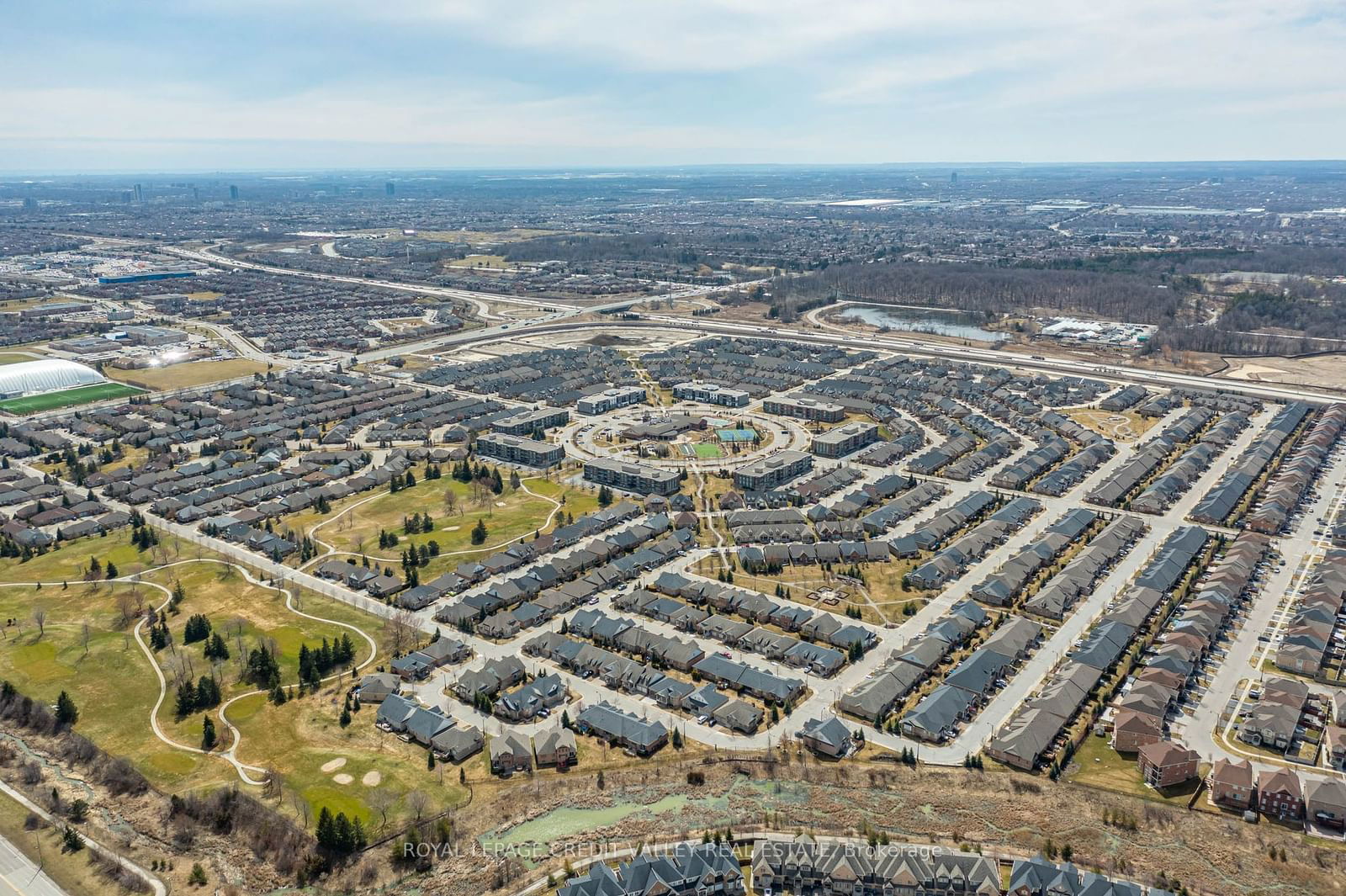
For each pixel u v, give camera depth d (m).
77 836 150.12
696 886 136.38
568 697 188.50
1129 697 178.62
